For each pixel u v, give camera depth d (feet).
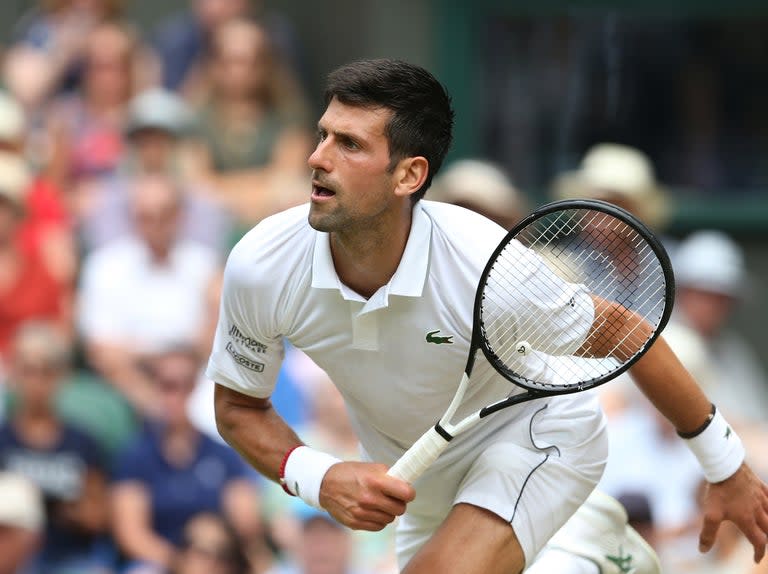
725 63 105.91
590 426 45.57
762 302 105.91
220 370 45.37
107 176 93.71
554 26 105.09
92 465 79.51
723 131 106.11
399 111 40.93
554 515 44.60
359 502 41.96
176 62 100.17
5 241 85.25
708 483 46.65
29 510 74.18
